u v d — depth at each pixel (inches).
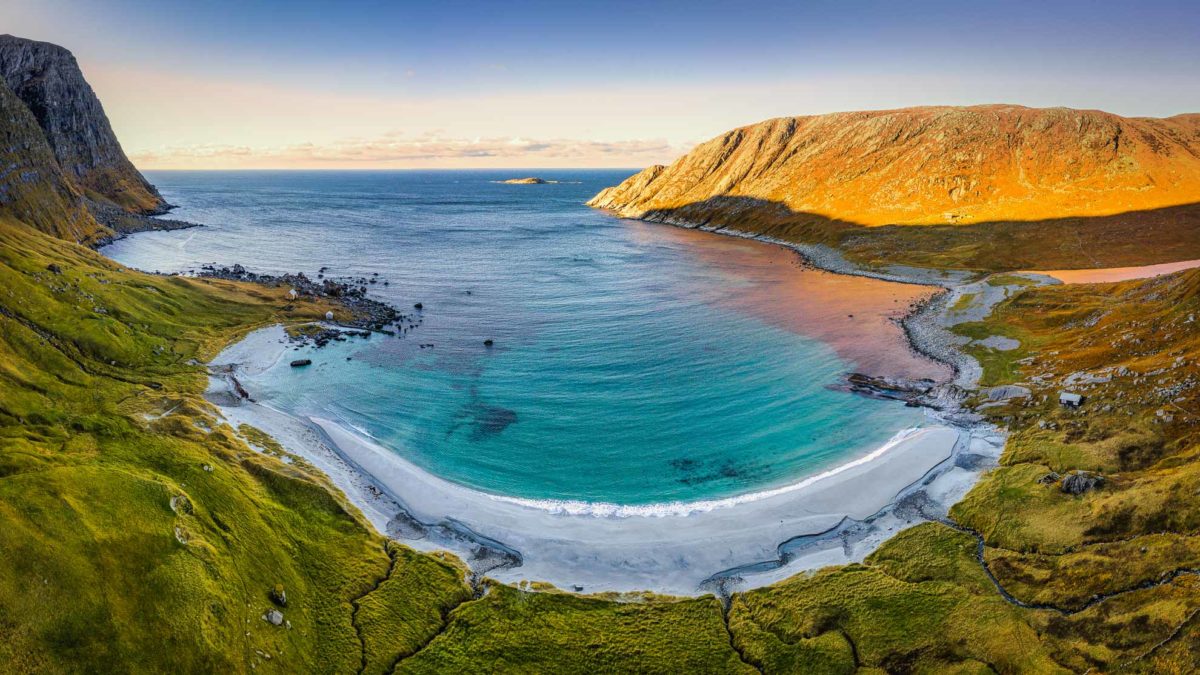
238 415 2952.8
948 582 1918.1
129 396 2891.2
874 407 3243.1
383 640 1733.5
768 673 1644.9
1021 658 1605.6
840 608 1838.1
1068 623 1679.4
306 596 1862.7
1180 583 1673.2
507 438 2947.8
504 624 1800.0
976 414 3006.9
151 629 1510.8
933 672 1605.6
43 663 1357.0
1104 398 2736.2
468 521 2305.6
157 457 2236.7
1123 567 1796.3
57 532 1627.7
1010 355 3693.4
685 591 1967.3
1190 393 2488.9
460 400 3339.1
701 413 3216.0
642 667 1658.5
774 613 1844.2
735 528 2269.9
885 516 2306.8
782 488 2532.0
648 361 3941.9
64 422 2374.5
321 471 2532.0
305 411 3127.5
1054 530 2054.6
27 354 2881.4
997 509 2229.3
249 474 2354.8
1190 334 2957.7
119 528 1729.8
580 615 1844.2
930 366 3801.7
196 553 1754.4
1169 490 2003.0
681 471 2682.1
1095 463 2341.3
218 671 1499.8
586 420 3137.3
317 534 2128.4
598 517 2358.5
